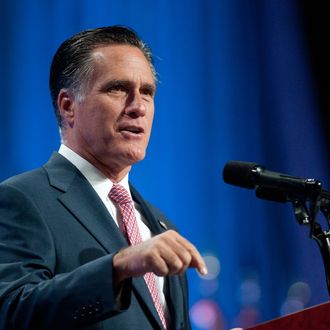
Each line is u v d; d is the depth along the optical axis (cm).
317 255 2320
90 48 716
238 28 2241
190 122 2212
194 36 2200
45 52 1938
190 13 2194
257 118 2256
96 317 545
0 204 649
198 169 2223
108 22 2030
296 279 2308
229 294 2259
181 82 2205
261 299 2292
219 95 2230
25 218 636
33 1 1934
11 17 1911
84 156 714
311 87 2242
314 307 567
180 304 703
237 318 2175
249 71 2245
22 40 1920
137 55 716
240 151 2252
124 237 687
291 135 2259
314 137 2256
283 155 2269
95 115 697
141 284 643
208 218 2234
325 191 630
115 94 698
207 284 2189
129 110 695
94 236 650
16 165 1884
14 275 595
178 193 2202
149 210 755
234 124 2242
